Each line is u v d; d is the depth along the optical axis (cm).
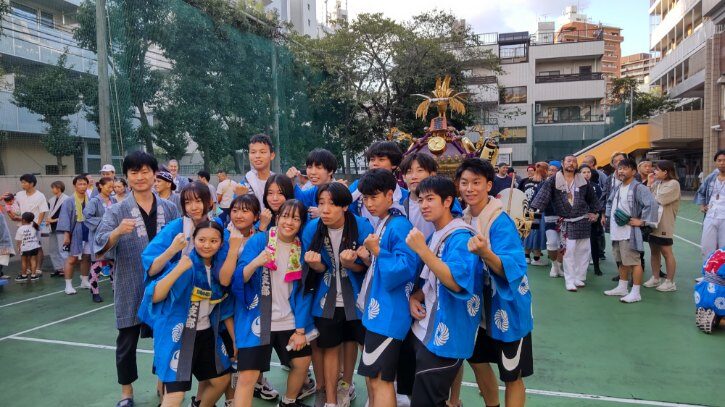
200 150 1055
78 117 1001
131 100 870
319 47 1622
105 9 820
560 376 380
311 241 303
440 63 1894
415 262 257
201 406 296
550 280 721
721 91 2069
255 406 341
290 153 1386
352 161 1847
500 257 233
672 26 3167
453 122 1970
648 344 447
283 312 301
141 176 340
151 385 379
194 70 1016
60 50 1134
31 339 490
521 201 352
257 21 1304
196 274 278
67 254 692
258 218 324
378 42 1766
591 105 3158
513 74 3180
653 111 3184
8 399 358
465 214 278
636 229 580
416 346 256
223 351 292
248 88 1188
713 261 474
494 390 286
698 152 2745
